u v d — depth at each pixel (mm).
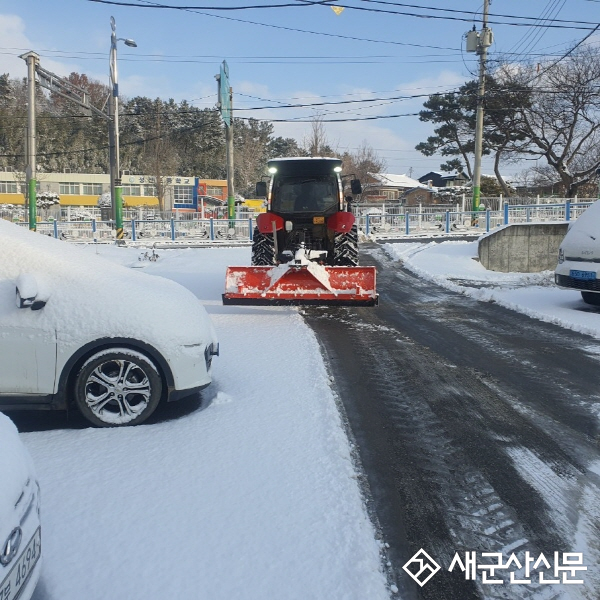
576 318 9039
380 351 6996
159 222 31141
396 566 2787
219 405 4844
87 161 79438
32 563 2254
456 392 5410
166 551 2824
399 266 17047
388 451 4070
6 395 4266
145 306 4516
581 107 35031
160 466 3717
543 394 5383
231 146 31703
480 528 3125
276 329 8133
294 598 2520
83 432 4305
